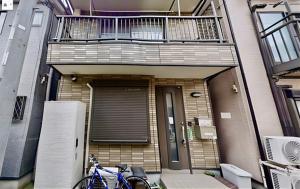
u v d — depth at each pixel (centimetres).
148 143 389
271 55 392
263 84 385
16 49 219
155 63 348
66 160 310
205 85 463
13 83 211
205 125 414
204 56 359
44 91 446
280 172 296
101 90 410
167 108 454
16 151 356
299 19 335
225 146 443
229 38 428
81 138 362
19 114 372
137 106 404
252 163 356
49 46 344
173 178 359
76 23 407
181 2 552
